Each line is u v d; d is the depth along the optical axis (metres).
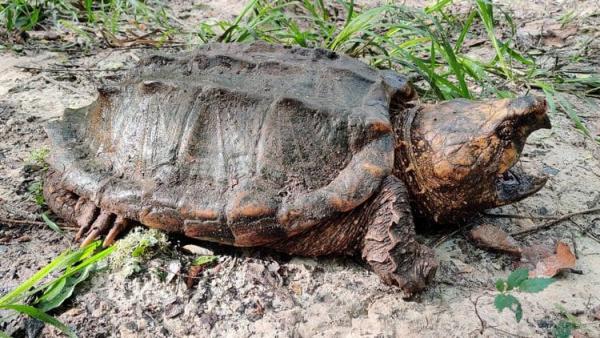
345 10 1.78
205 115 0.94
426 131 0.94
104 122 1.00
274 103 0.92
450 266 0.94
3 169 1.10
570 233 1.00
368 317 0.87
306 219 0.88
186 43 1.52
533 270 0.94
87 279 0.91
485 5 1.32
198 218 0.90
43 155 1.11
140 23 1.64
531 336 0.85
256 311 0.88
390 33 1.40
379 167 0.89
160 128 0.95
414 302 0.89
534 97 0.90
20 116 1.23
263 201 0.89
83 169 0.96
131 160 0.95
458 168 0.91
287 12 1.71
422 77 1.32
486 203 0.95
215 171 0.91
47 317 0.84
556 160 1.16
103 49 1.50
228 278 0.92
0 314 0.87
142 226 0.96
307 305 0.89
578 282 0.92
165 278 0.91
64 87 1.33
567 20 1.67
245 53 1.04
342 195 0.88
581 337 0.85
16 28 1.54
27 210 1.02
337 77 0.97
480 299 0.90
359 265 0.94
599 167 1.15
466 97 1.23
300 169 0.90
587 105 1.33
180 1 1.85
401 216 0.88
